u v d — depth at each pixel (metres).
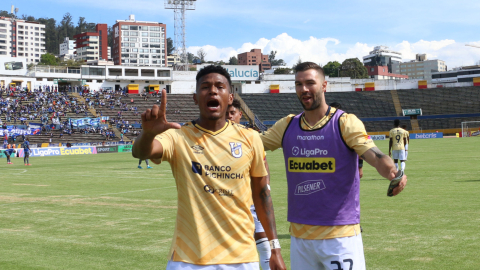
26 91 62.16
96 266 6.23
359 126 3.76
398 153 16.36
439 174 16.81
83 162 32.44
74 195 14.09
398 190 3.32
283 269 3.55
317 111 3.96
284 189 14.27
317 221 3.82
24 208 11.66
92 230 8.70
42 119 54.09
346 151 3.81
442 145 40.56
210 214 3.19
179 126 2.89
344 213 3.80
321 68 3.97
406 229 7.76
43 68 68.94
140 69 74.12
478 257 5.96
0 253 7.03
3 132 49.16
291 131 4.06
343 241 3.78
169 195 13.74
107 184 17.27
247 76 78.62
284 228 8.27
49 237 8.16
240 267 3.19
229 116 4.96
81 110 60.03
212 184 3.20
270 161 28.89
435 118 71.31
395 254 6.25
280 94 77.00
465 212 9.14
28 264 6.39
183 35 82.50
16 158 41.78
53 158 39.53
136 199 12.94
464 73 143.38
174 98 70.69
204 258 3.14
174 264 3.20
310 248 3.87
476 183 13.85
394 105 74.69
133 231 8.52
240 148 3.29
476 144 40.59
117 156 41.03
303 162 3.94
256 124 67.81
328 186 3.82
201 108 3.24
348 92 78.06
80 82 71.06
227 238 3.20
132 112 63.09
